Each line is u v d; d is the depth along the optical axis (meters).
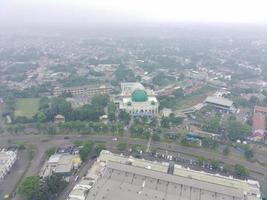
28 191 195.00
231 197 190.38
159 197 189.38
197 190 197.25
